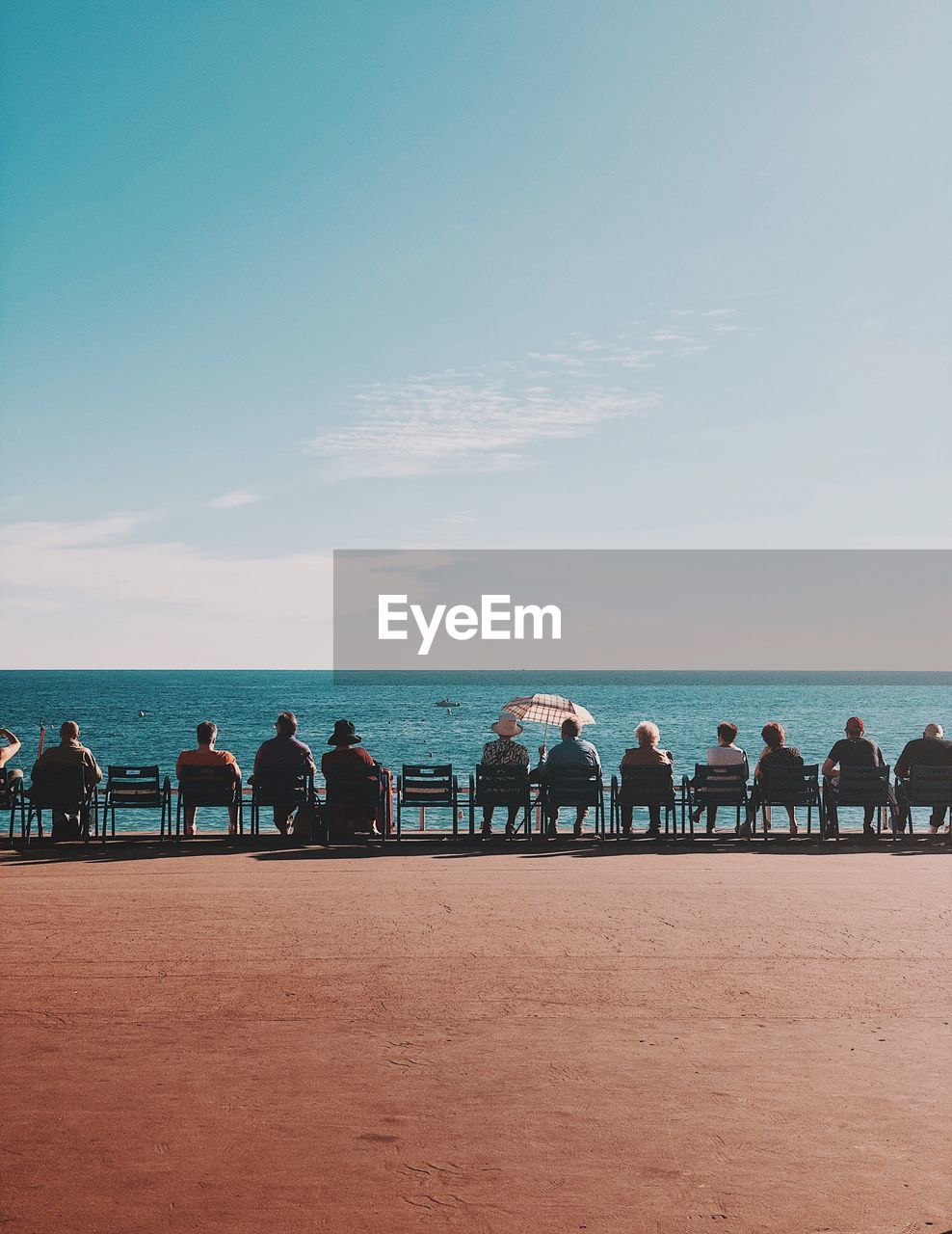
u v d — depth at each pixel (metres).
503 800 14.11
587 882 10.59
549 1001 6.45
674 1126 4.62
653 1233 3.71
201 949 7.71
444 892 10.02
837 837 14.09
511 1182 4.09
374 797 13.82
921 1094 4.98
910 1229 3.75
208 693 160.12
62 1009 6.26
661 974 7.06
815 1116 4.73
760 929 8.34
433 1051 5.57
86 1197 3.95
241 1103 4.85
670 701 127.50
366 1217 3.82
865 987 6.75
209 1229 3.72
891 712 97.19
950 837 14.10
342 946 7.80
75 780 13.59
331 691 168.62
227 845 13.65
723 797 14.23
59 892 10.05
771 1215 3.85
